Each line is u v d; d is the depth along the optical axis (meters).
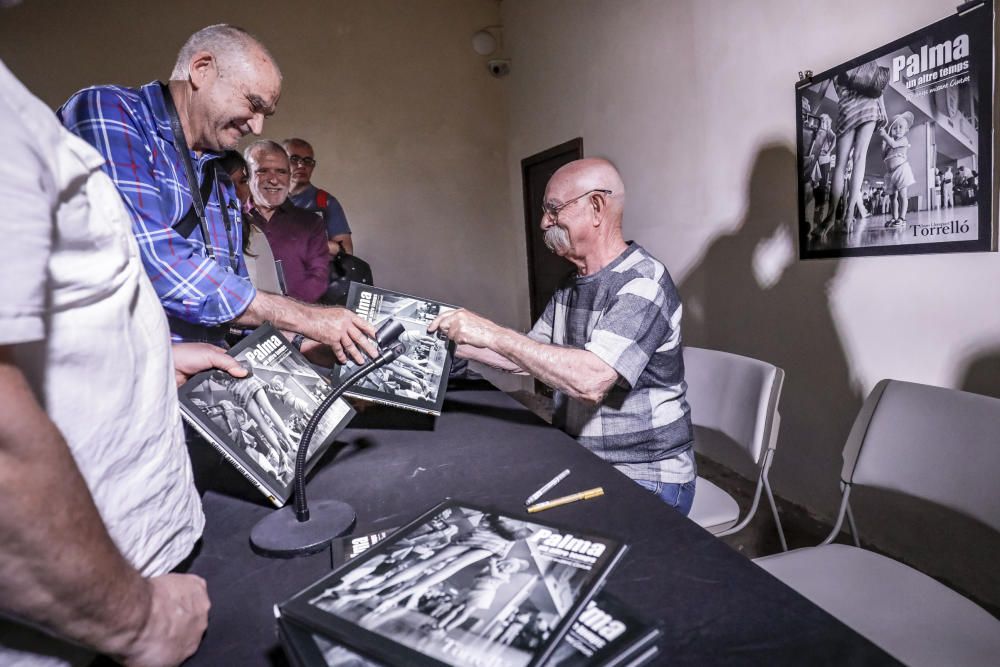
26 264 0.34
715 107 2.56
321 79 4.14
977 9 1.53
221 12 3.90
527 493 0.89
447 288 4.56
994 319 1.61
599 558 0.55
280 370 1.00
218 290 1.14
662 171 2.95
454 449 1.10
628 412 1.32
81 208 0.42
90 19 3.68
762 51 2.28
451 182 4.49
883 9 1.80
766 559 1.19
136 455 0.52
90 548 0.39
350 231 4.00
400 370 1.16
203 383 0.89
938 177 1.68
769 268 2.39
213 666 0.55
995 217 1.56
